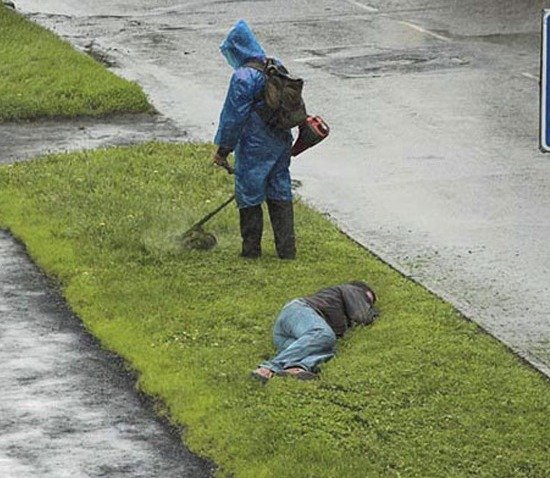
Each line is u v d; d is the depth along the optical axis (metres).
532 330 27.39
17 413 24.16
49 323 28.14
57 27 61.94
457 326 27.17
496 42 56.81
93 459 22.47
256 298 28.64
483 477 21.17
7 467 22.25
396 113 46.03
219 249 31.66
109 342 26.88
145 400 24.58
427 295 28.97
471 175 38.94
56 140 43.53
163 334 26.95
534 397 23.81
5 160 41.09
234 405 23.58
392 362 25.14
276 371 24.66
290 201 31.02
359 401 23.50
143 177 37.41
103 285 29.55
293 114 30.14
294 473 21.17
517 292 29.69
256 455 21.92
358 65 53.34
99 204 34.78
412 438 22.30
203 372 25.03
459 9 63.34
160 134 44.00
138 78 51.94
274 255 31.38
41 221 34.00
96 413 24.11
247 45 30.14
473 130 43.75
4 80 49.38
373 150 41.72
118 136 43.84
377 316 27.55
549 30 19.66
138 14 64.81
